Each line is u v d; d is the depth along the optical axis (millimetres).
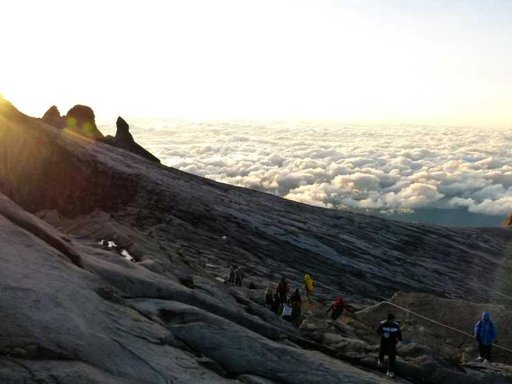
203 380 9859
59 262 11609
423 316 21281
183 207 50312
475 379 15070
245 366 11531
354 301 38219
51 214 30328
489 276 64875
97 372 8250
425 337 20000
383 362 15016
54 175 34969
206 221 50125
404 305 22172
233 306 17797
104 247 20031
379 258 59031
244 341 12180
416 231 78438
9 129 33906
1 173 32094
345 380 11688
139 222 41812
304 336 17797
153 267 17859
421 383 14844
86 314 9938
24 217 12953
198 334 11969
